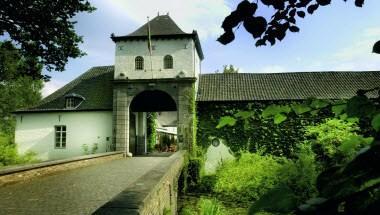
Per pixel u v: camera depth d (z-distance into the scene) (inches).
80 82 936.9
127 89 799.1
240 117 54.3
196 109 789.2
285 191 30.4
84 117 851.4
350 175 28.5
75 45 532.4
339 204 28.2
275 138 754.2
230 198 539.2
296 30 59.9
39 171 409.1
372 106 35.6
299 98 765.3
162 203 250.8
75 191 312.0
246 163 619.2
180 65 796.0
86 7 492.7
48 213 223.1
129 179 396.8
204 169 730.2
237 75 896.3
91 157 582.9
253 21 46.7
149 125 1108.5
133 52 812.6
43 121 868.6
